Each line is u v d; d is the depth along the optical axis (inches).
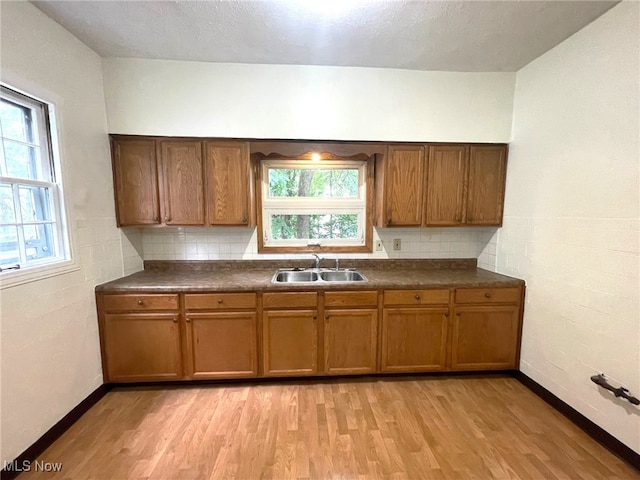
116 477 61.4
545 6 66.8
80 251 81.4
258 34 78.2
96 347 87.5
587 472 62.9
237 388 93.4
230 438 72.0
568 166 79.4
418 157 102.5
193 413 81.2
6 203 63.7
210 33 77.9
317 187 117.7
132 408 83.4
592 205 72.9
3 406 59.4
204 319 91.4
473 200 104.8
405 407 83.9
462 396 89.4
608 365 69.4
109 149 94.0
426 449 68.6
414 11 68.5
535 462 65.3
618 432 67.3
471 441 71.2
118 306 88.7
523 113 96.1
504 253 105.5
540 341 89.8
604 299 70.2
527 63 93.4
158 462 65.0
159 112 94.0
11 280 61.0
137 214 97.7
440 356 97.8
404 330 96.3
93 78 87.0
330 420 78.3
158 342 91.1
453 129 101.0
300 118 97.3
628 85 64.5
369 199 115.3
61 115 75.0
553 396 84.6
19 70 63.6
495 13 69.2
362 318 95.0
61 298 74.2
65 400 75.1
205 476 61.6
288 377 97.4
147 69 92.4
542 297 88.8
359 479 60.9
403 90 98.7
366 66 96.3
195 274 106.7
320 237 119.8
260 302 92.3
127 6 67.2
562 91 81.0
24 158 68.4
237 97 95.5
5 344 60.0
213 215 99.8
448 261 119.3
